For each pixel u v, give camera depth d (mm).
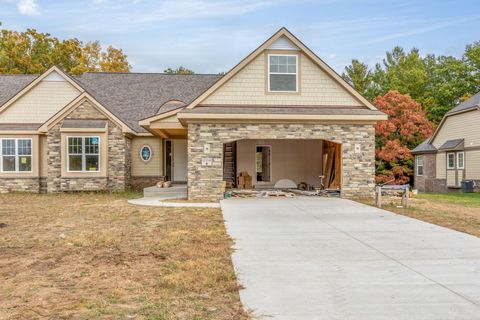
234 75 16281
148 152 23109
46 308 4664
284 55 16422
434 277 5840
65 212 12914
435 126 37219
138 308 4648
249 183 20125
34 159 21125
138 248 7680
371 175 16109
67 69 40281
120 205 14672
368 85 46281
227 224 10242
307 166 20781
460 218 11289
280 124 15766
